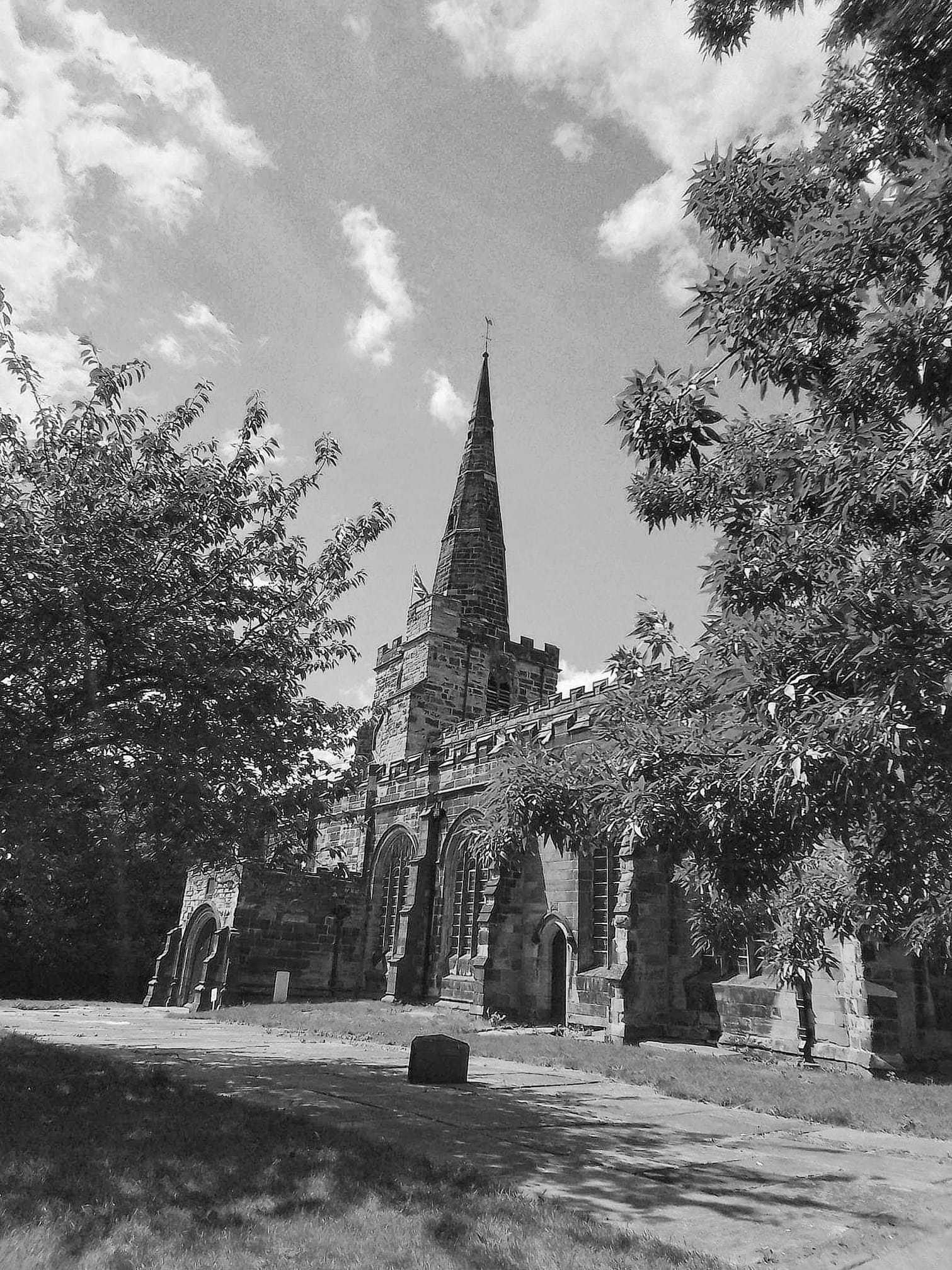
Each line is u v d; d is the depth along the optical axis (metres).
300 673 16.28
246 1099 12.59
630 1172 9.28
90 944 50.25
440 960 34.94
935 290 5.80
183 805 14.00
